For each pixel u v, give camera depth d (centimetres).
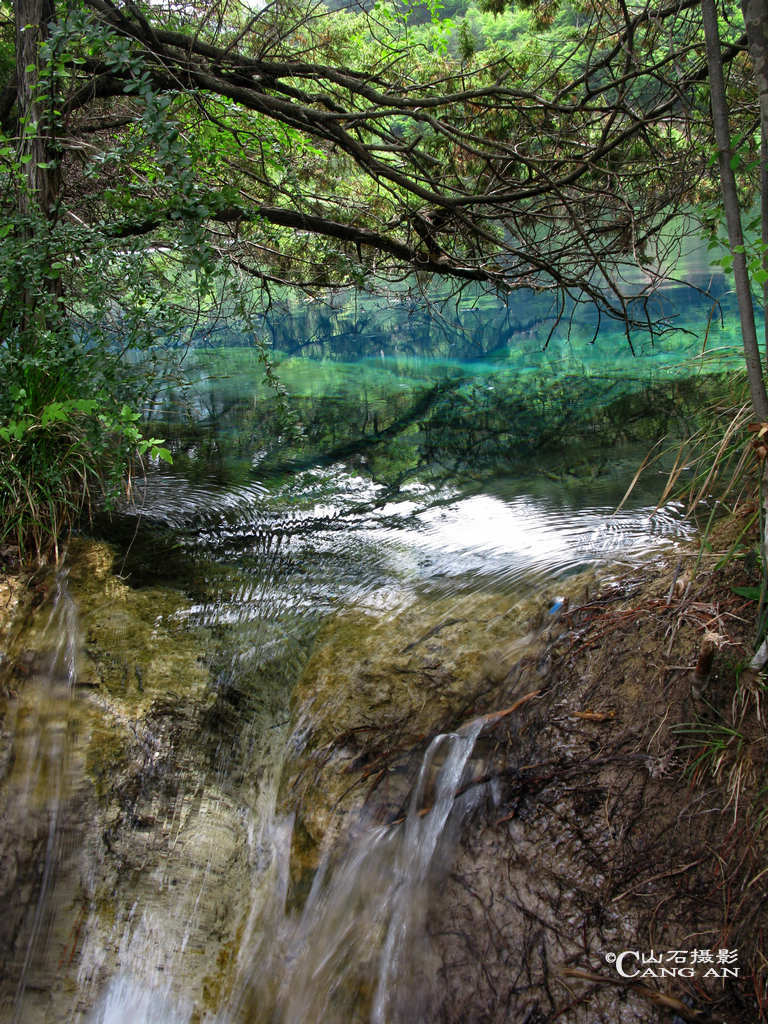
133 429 349
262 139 494
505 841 212
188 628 324
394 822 234
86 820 262
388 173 500
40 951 244
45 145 420
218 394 730
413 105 478
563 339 893
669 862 193
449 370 789
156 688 294
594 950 184
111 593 346
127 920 246
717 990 170
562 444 498
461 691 262
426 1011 192
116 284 393
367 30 643
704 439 307
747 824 190
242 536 400
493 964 191
